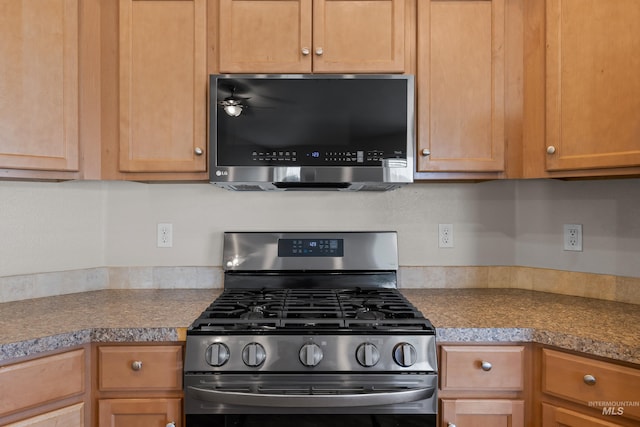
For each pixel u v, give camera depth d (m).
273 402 1.15
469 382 1.23
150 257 1.84
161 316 1.35
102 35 1.56
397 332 1.21
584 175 1.40
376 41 1.55
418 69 1.55
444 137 1.55
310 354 1.17
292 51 1.54
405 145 1.49
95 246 1.82
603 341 1.10
